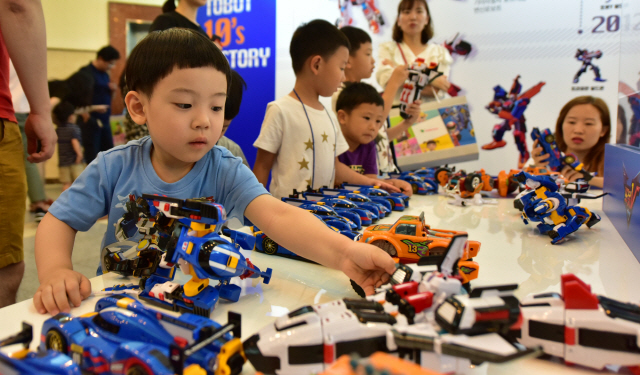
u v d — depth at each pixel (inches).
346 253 31.2
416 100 103.9
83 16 161.0
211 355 19.6
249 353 20.0
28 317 27.1
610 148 59.4
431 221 58.0
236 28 122.2
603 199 64.4
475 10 111.3
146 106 33.2
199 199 27.7
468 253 35.3
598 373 21.1
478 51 113.2
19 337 20.9
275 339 19.8
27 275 94.2
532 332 22.2
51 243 33.6
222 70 32.9
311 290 32.7
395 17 117.3
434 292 22.6
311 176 76.2
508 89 112.6
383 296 24.2
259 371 20.0
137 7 165.3
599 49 103.4
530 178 50.9
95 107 150.2
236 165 41.0
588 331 20.9
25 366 16.9
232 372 19.8
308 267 38.4
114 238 38.5
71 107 146.4
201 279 27.9
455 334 19.3
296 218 35.0
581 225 49.4
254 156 125.3
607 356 20.6
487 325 19.6
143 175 38.3
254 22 120.0
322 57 73.5
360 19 120.3
